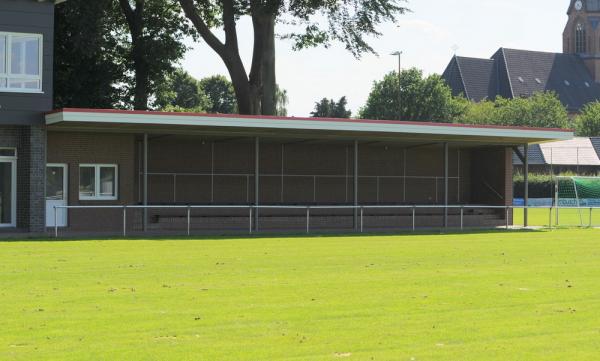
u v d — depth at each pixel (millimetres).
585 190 43375
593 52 173250
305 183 41250
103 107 49875
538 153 102812
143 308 13352
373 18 49750
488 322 12266
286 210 39906
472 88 162250
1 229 30734
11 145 30781
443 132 34844
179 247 25328
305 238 30141
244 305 13711
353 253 23781
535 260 22016
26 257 21609
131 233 31719
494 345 10680
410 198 43594
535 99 135375
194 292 15203
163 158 38219
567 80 169375
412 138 37375
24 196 30875
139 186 37781
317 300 14305
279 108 93188
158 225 34750
